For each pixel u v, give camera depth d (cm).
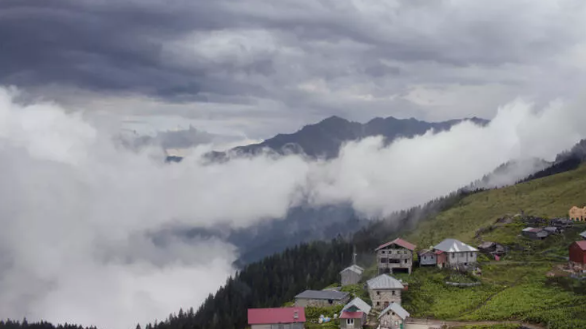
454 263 19638
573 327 12900
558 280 17075
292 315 16262
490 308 15438
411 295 17175
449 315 15400
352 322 15325
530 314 14325
